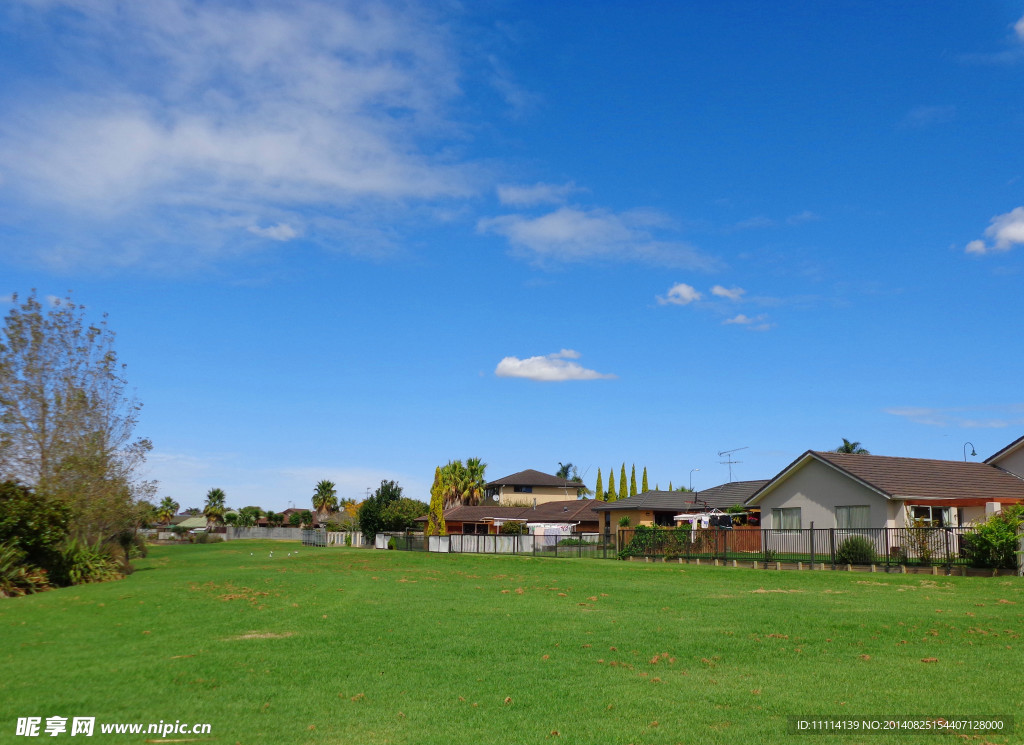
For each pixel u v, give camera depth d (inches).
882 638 486.0
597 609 636.1
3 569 832.3
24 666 414.9
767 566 1181.7
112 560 1130.0
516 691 360.8
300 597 724.0
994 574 931.3
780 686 362.9
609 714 321.7
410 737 293.6
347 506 4232.3
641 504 2263.8
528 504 3284.9
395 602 684.7
